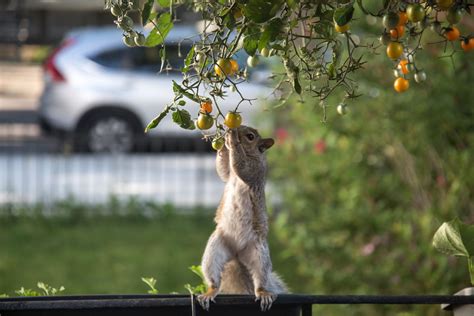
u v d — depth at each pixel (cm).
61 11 3653
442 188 1180
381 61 1130
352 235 1223
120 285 1405
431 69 1161
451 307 593
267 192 1385
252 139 668
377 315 1138
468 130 1180
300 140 1323
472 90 1159
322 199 1308
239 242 656
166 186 2100
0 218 1808
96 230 1755
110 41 2466
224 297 562
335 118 1227
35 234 1717
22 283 1415
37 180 2106
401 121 1180
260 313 566
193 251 1609
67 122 2436
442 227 582
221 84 535
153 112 2438
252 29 529
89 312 536
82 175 2197
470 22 1073
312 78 566
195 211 1862
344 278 1172
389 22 517
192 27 2156
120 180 2144
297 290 1286
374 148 1272
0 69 3641
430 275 1078
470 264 583
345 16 511
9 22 3628
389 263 1136
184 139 2450
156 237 1705
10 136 2384
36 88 3622
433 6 541
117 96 2436
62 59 2452
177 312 552
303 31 572
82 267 1506
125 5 531
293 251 1265
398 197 1243
